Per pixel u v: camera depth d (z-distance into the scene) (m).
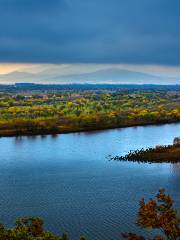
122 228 69.00
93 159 134.50
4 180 106.00
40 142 173.75
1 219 74.62
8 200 87.19
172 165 122.81
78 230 68.69
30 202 85.50
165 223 35.00
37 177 109.25
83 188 97.00
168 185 99.06
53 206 82.38
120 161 130.75
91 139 181.38
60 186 99.38
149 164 125.06
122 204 83.00
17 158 137.00
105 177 108.69
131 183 101.62
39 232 39.22
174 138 168.50
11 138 186.88
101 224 71.19
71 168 120.69
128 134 197.62
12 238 36.41
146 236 64.56
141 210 36.25
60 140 179.25
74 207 81.31
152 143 167.12
